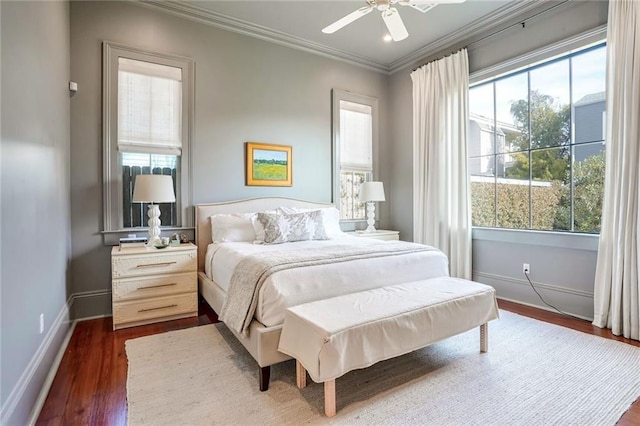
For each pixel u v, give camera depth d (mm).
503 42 3787
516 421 1659
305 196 4504
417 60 4824
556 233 3330
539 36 3463
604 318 2898
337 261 2414
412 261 2725
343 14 3740
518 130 3771
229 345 2566
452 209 4203
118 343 2607
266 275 2121
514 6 3543
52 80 2361
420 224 4605
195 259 3244
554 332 2801
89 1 3199
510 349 2471
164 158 3625
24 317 1615
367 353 1781
